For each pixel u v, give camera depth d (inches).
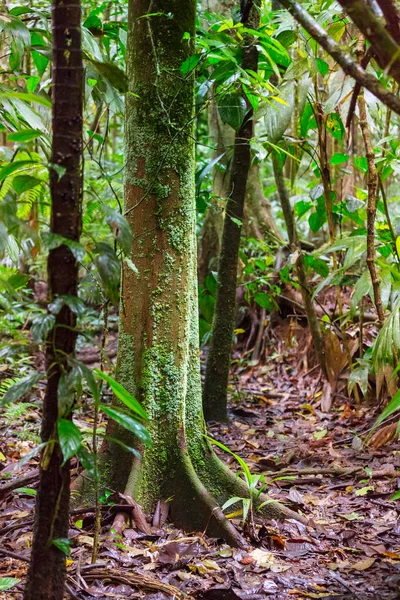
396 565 95.7
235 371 231.1
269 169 332.2
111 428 115.0
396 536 106.0
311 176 275.6
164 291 115.0
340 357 184.2
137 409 67.0
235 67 132.6
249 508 106.5
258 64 148.9
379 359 133.1
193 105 118.6
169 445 113.3
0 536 102.0
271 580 91.0
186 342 116.5
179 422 114.0
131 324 116.0
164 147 114.1
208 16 151.4
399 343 128.4
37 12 121.3
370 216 125.8
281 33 134.3
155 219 114.9
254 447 155.4
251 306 243.3
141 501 109.6
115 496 108.9
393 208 269.1
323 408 183.0
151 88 113.7
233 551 99.4
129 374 115.4
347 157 156.1
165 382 114.3
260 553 99.0
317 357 193.0
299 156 168.4
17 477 125.7
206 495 108.3
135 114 115.0
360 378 157.8
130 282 116.0
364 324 183.8
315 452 150.5
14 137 63.6
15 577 88.6
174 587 86.0
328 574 93.4
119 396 67.2
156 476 111.9
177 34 114.3
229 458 146.4
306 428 170.4
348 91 123.9
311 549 101.7
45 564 64.2
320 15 125.6
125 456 112.7
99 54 116.6
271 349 229.9
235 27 118.0
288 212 185.8
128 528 104.6
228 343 171.2
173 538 103.6
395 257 157.4
